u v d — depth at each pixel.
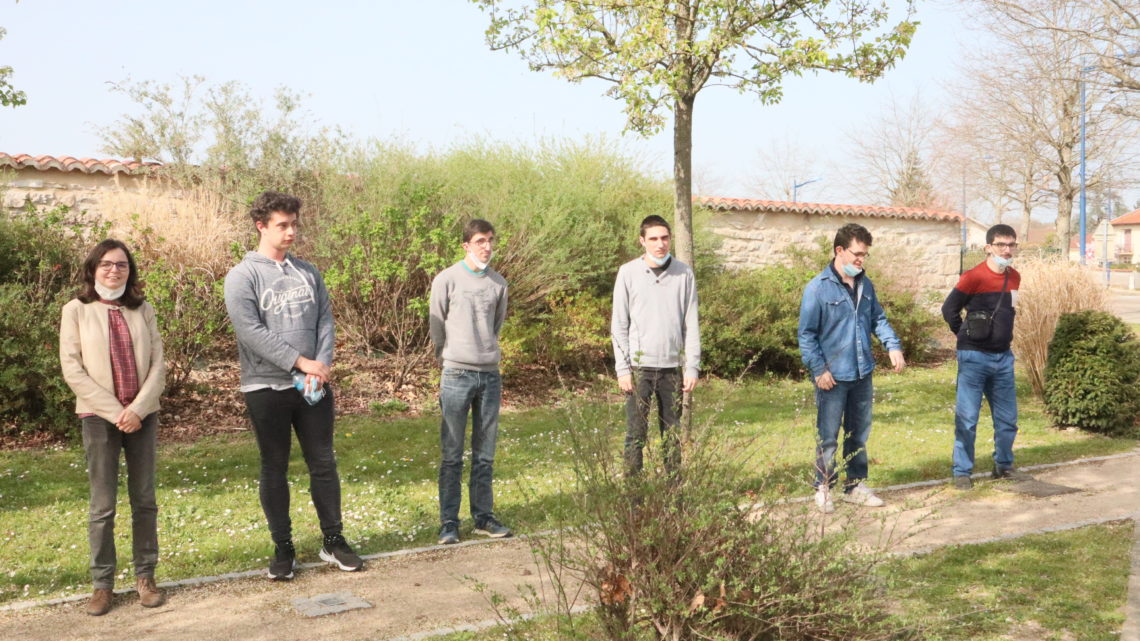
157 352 4.52
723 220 17.06
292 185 13.77
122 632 4.02
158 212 11.48
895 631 3.47
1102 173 31.53
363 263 11.65
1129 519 5.64
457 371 5.49
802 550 3.44
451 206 12.64
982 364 6.82
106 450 4.30
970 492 6.54
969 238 66.19
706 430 3.72
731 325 13.42
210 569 4.96
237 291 4.67
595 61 8.01
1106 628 3.83
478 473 5.64
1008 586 4.36
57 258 10.20
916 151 50.09
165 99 15.38
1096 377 8.73
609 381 12.08
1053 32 14.80
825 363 6.10
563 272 12.43
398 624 4.09
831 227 18.30
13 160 11.77
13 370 8.23
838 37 8.10
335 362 11.27
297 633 3.99
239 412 9.54
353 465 7.79
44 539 5.51
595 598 3.77
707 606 3.25
